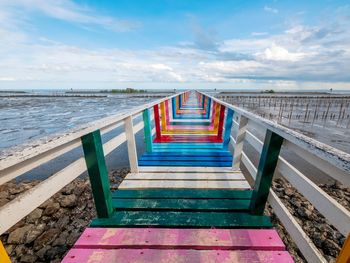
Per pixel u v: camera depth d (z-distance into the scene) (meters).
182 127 6.78
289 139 1.40
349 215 1.04
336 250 3.27
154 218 2.24
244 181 3.09
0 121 24.81
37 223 3.88
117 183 5.70
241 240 1.90
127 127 3.16
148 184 3.00
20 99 80.81
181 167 3.60
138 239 1.93
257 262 1.68
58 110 38.34
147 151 4.32
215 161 3.84
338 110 48.12
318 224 3.95
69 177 1.70
